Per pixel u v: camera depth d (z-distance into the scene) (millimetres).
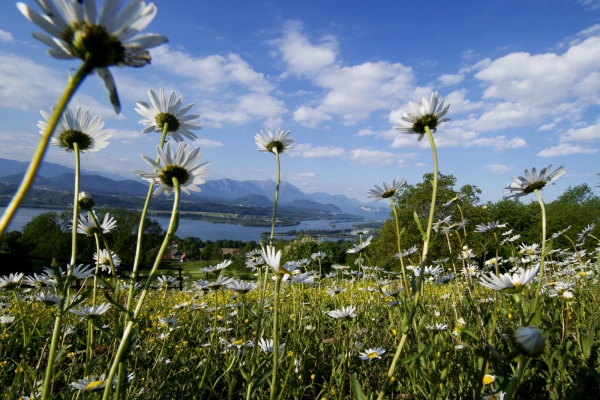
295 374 3260
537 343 1368
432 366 2883
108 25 955
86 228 2641
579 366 2846
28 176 783
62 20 930
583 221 22344
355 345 3832
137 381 3236
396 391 3369
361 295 5770
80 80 912
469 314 3891
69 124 2021
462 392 2652
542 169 2344
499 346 3279
